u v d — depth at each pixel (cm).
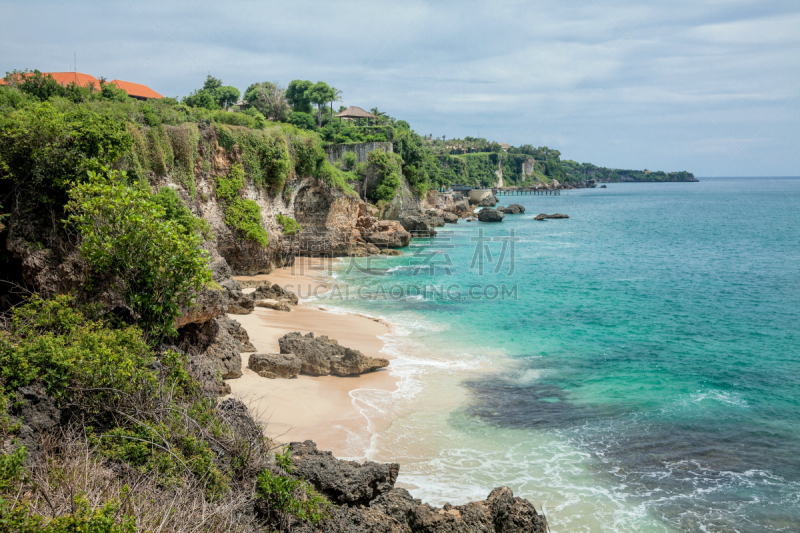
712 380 2277
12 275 1888
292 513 1002
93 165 1816
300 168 5184
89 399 1097
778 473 1554
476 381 2214
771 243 7362
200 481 975
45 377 1068
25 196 1816
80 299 1736
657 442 1723
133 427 1062
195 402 1254
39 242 1797
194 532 826
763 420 1897
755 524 1319
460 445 1662
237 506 935
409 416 1841
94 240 1545
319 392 1977
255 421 1338
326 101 9881
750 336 2939
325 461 1221
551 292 4088
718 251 6606
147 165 3131
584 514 1339
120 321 1548
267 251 4538
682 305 3681
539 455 1622
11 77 3503
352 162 7762
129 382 1141
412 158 8794
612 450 1664
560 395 2097
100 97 3991
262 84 9250
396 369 2300
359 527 1028
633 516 1338
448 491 1402
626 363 2484
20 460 802
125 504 813
